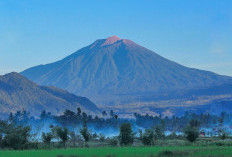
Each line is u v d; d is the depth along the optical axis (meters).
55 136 121.31
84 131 132.38
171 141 129.12
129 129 121.44
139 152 80.25
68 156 75.44
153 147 96.19
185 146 101.06
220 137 154.12
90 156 74.50
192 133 122.62
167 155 76.38
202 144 108.75
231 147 89.69
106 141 144.75
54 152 83.00
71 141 142.88
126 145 118.12
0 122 114.00
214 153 76.62
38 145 108.94
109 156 74.44
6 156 77.12
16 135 107.81
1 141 109.62
